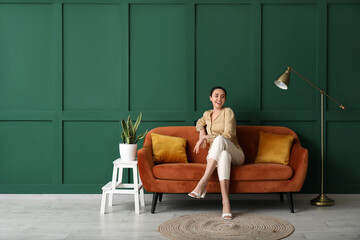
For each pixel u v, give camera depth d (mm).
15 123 3594
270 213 2996
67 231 2529
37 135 3598
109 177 3617
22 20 3584
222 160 2873
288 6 3580
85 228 2600
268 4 3580
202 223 2701
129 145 3111
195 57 3609
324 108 3578
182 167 2953
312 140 3592
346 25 3570
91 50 3605
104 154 3615
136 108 3621
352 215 2936
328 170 3588
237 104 3609
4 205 3295
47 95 3607
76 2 3572
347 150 3584
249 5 3584
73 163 3615
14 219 2832
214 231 2512
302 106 3594
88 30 3602
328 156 3590
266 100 3605
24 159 3596
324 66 3568
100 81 3613
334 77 3590
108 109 3619
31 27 3588
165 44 3617
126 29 3584
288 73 3223
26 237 2402
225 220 2775
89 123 3611
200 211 3082
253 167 2963
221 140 2959
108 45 3605
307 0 3553
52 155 3600
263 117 3584
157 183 2971
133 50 3617
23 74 3592
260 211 3066
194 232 2492
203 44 3605
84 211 3076
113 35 3604
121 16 3580
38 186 3588
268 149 3230
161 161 3217
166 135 3406
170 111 3596
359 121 3576
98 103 3617
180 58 3617
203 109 3611
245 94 3605
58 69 3582
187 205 3297
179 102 3623
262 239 2346
